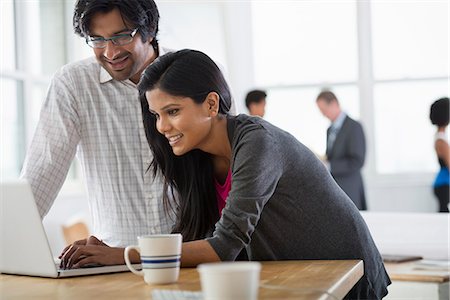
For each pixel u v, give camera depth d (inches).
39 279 73.4
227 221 73.4
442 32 298.5
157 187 98.3
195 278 67.9
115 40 89.6
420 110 300.4
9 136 212.4
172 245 65.7
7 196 75.9
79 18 89.5
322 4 305.9
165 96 76.2
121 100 98.7
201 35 290.4
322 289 59.7
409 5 299.7
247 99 271.3
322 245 82.4
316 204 81.2
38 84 226.4
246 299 48.0
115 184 99.7
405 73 300.8
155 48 99.7
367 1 301.4
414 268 145.3
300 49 308.5
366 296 85.2
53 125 98.2
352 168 259.1
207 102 77.6
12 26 216.4
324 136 306.7
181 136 77.5
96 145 99.9
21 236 75.4
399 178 299.7
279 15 309.3
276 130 79.4
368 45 302.0
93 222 104.2
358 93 303.6
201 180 85.5
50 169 97.3
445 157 253.1
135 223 99.7
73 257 75.1
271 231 80.8
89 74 99.2
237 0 307.4
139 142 98.7
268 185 75.6
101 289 64.8
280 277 67.1
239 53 309.6
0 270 79.3
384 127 301.9
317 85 307.0
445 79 298.5
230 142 79.1
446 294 133.6
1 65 211.2
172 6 284.0
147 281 66.0
